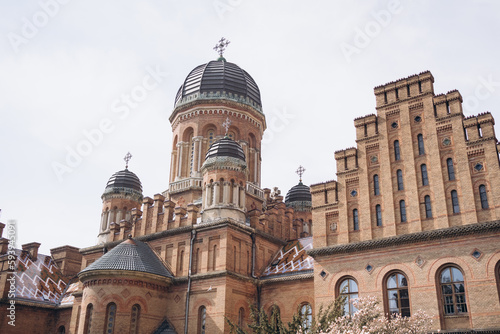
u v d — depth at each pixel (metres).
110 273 39.22
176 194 50.91
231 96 54.12
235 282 40.16
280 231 48.28
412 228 33.16
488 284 29.17
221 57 60.00
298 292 39.88
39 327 49.84
